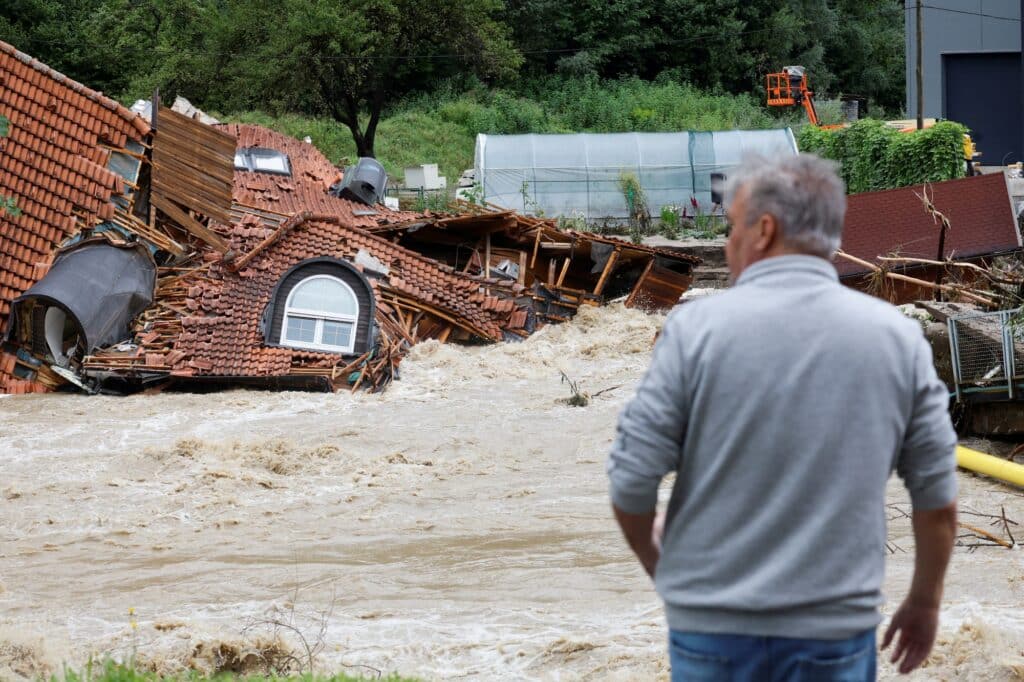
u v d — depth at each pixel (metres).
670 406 3.76
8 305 28.16
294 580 12.37
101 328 27.69
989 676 7.79
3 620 10.72
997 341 18.14
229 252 29.72
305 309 28.98
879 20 116.38
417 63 84.75
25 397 26.61
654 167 57.72
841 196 3.94
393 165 68.00
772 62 102.44
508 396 25.52
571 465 19.84
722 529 3.72
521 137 58.03
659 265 36.00
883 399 3.70
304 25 63.19
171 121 31.48
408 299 31.17
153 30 71.06
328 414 24.09
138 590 12.12
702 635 3.72
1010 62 71.25
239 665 9.16
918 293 31.03
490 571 12.49
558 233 35.44
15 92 29.70
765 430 3.67
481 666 9.02
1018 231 32.97
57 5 66.94
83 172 29.98
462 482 18.56
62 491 17.86
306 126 71.12
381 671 8.86
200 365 27.38
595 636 9.57
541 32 95.06
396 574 12.52
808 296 3.77
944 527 3.88
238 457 19.75
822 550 3.63
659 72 100.81
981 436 18.86
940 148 50.16
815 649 3.62
